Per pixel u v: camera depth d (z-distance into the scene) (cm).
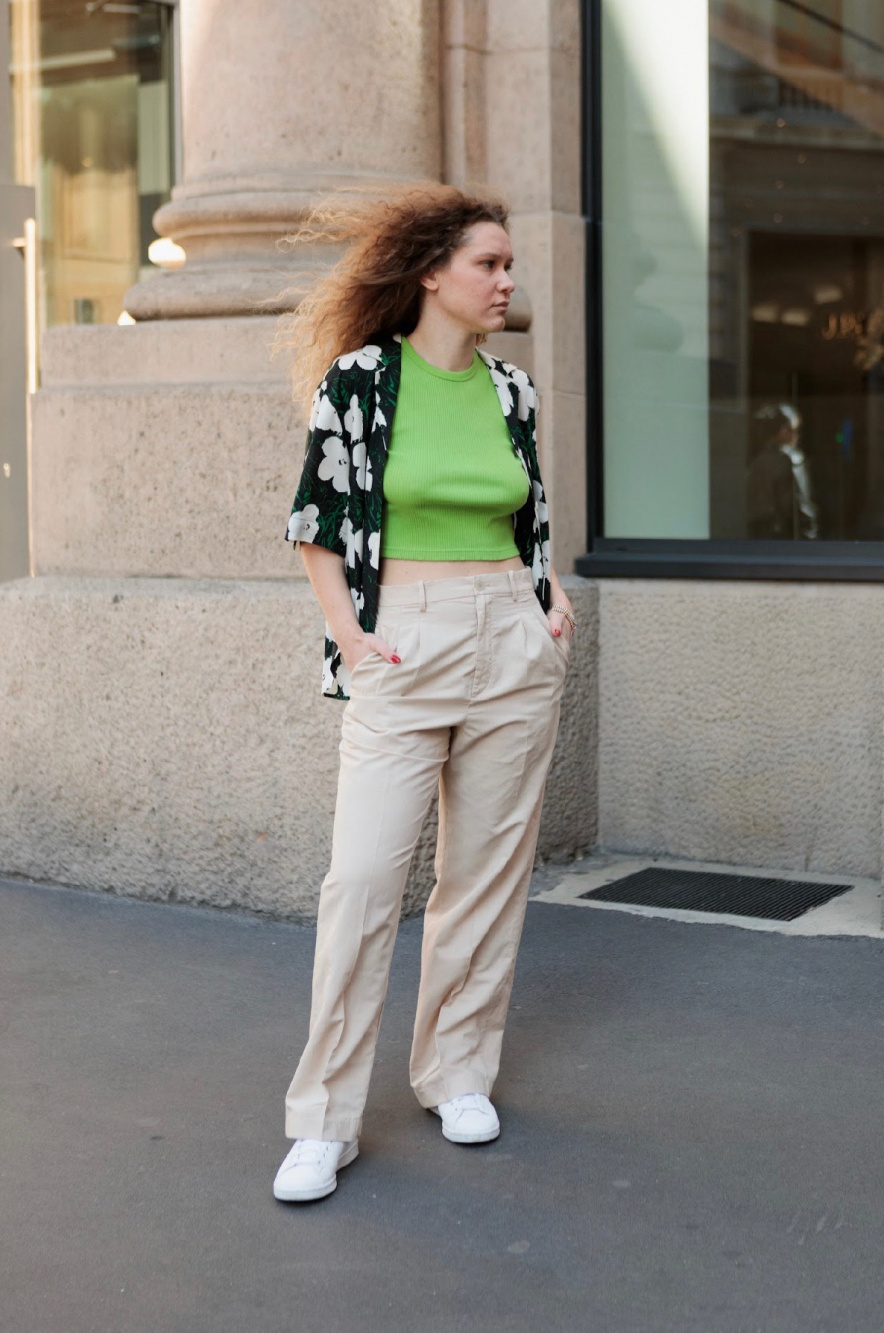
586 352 583
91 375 545
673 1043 394
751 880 534
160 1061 392
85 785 538
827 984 432
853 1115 349
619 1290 281
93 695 531
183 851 520
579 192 579
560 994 430
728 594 546
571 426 575
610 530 595
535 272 566
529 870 342
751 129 562
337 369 314
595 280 584
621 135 582
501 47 568
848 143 546
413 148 547
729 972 443
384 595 317
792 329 562
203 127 546
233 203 530
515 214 568
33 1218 313
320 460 313
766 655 542
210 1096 370
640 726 566
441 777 336
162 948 480
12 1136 350
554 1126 348
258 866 505
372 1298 281
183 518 518
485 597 318
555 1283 284
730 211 568
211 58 540
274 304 517
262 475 504
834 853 538
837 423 556
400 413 315
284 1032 410
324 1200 317
